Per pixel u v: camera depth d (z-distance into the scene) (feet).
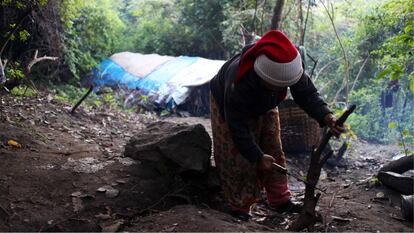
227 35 45.27
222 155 12.16
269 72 9.82
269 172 12.19
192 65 40.73
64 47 40.52
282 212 12.75
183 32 54.13
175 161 13.47
